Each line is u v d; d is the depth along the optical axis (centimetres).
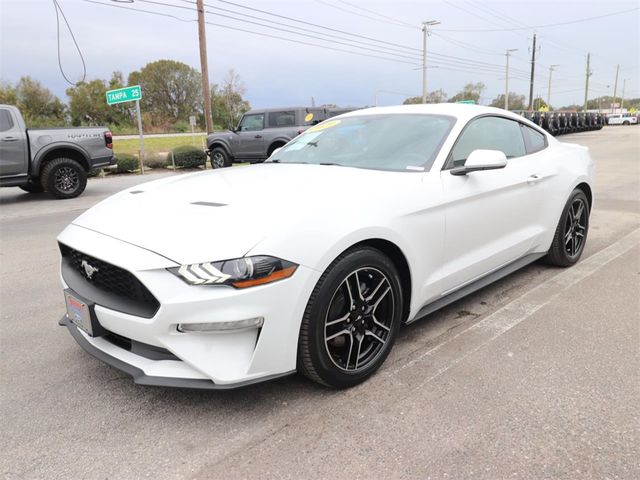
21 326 361
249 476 200
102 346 253
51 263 541
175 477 201
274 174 314
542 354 297
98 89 7138
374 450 214
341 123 396
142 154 1764
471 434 223
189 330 216
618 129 4744
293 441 221
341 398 255
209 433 229
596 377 270
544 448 213
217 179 312
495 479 196
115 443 224
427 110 368
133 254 225
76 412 249
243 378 223
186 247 220
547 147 441
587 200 479
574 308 367
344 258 246
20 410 252
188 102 8138
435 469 202
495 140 377
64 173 1080
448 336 324
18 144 1000
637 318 348
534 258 424
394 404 248
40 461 213
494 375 274
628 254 508
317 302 236
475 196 325
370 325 273
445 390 260
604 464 203
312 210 241
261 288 217
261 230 224
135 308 228
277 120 1598
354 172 305
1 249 614
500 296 395
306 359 242
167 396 261
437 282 307
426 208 289
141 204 271
